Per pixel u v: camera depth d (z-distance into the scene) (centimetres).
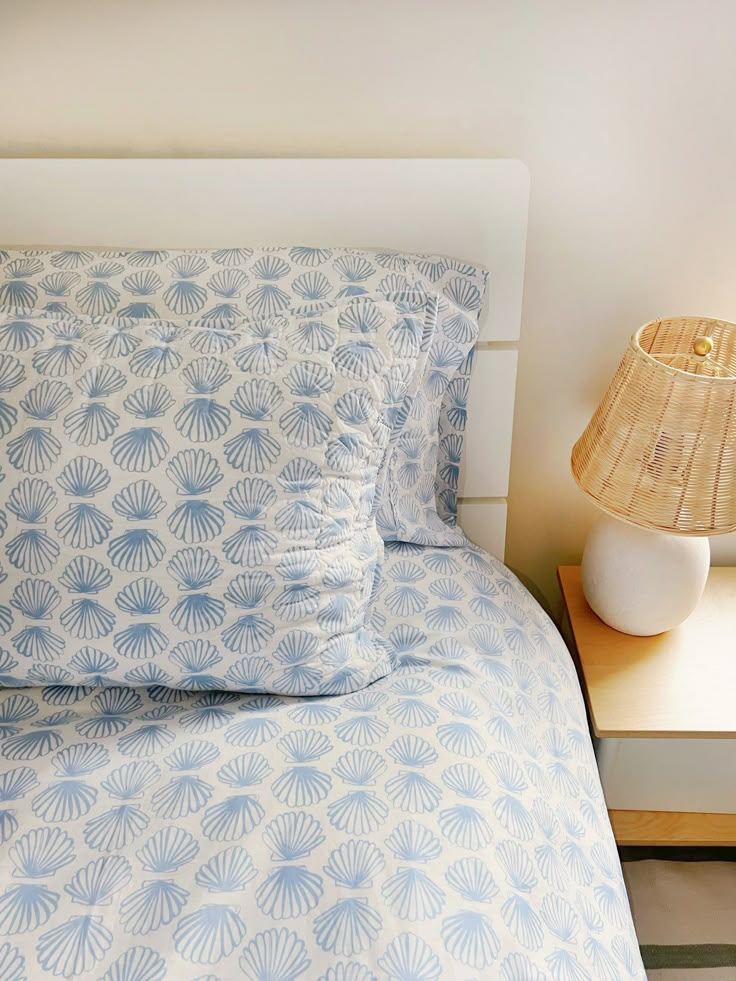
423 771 86
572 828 95
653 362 111
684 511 115
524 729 102
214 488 89
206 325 100
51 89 124
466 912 75
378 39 120
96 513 87
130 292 111
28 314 97
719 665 130
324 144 128
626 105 124
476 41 120
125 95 124
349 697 97
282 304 111
